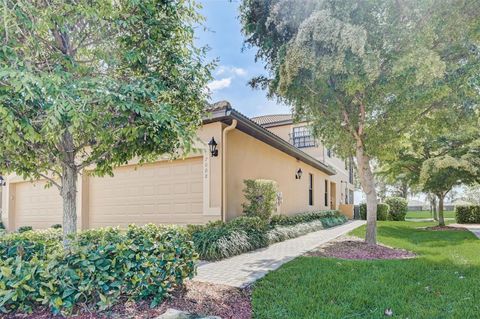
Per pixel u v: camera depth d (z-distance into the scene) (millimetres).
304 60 6688
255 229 8547
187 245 4309
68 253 3391
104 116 3551
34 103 3037
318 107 8016
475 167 12031
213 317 3449
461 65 6980
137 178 10438
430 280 5020
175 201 9625
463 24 6473
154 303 3609
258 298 4312
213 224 8086
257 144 11289
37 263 3207
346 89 6883
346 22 6379
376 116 7852
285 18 7414
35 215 13156
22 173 4539
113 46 4133
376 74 6398
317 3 6730
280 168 13180
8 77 2887
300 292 4523
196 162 9414
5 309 3045
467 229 13648
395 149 8398
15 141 3404
